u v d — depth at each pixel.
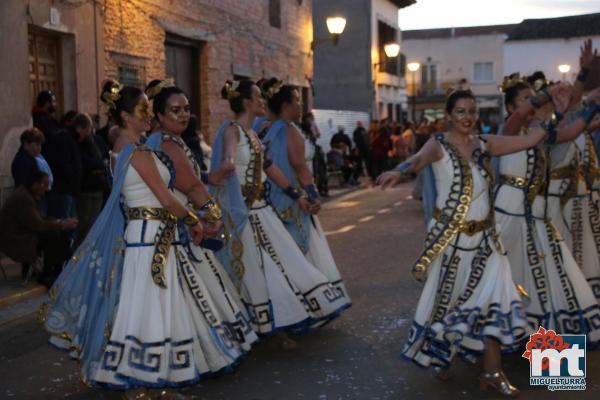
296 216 6.25
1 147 10.13
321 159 18.25
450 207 4.82
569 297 5.27
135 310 4.47
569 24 50.34
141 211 4.58
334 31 19.62
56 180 9.04
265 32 20.16
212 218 4.82
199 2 16.23
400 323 6.55
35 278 8.49
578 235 5.84
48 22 11.09
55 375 5.47
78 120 9.37
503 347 4.71
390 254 10.04
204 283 4.89
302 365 5.49
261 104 5.94
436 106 55.12
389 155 24.53
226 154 5.68
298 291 5.83
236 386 5.09
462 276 4.80
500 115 55.81
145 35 14.05
